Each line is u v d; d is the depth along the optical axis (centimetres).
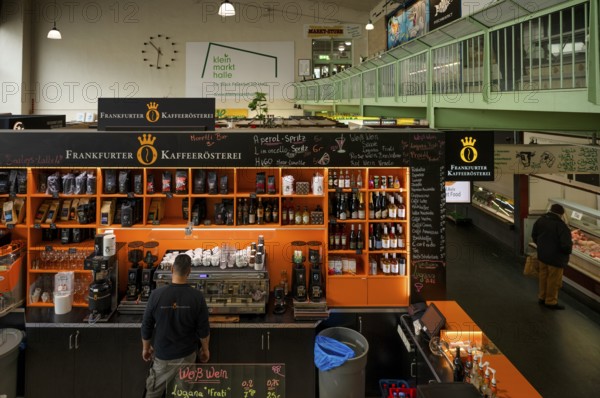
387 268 481
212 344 429
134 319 429
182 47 1844
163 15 1833
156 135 452
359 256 516
